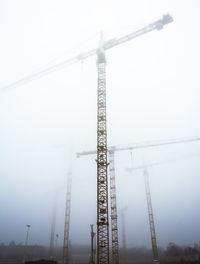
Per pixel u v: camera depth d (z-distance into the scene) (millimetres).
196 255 51094
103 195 35188
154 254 61250
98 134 40875
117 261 52406
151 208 73688
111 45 52438
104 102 44312
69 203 67688
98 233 32594
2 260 69875
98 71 48875
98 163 37875
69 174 74500
